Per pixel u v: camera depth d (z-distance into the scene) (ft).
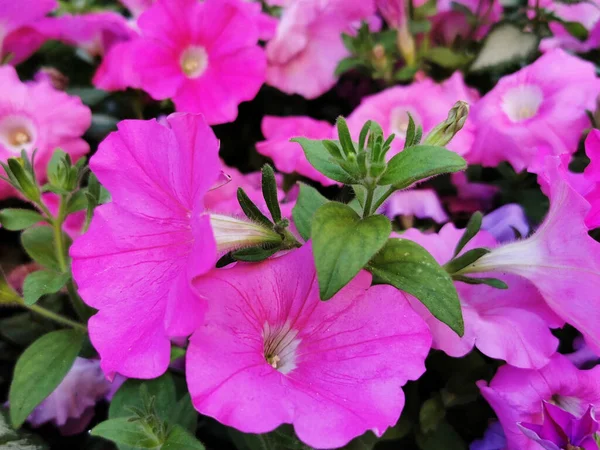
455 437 0.64
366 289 0.48
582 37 0.97
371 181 0.47
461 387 0.64
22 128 0.78
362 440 0.56
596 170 0.55
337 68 0.91
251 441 0.58
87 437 0.71
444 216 0.74
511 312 0.58
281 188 0.82
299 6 0.88
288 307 0.48
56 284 0.59
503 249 0.57
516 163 0.76
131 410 0.54
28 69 0.97
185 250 0.48
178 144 0.45
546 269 0.54
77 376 0.70
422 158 0.47
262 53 0.83
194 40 0.84
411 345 0.46
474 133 0.78
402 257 0.48
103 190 0.65
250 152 0.92
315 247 0.43
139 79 0.81
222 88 0.83
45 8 0.86
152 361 0.41
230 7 0.82
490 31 0.93
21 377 0.60
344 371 0.46
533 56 0.93
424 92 0.82
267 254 0.49
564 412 0.50
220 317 0.44
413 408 0.65
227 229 0.50
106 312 0.47
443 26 1.02
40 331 0.73
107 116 0.90
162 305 0.44
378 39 0.93
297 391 0.43
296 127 0.83
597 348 0.55
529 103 0.79
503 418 0.57
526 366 0.54
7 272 0.79
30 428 0.70
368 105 0.81
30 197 0.63
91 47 0.95
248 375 0.42
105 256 0.49
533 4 1.04
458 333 0.45
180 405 0.59
